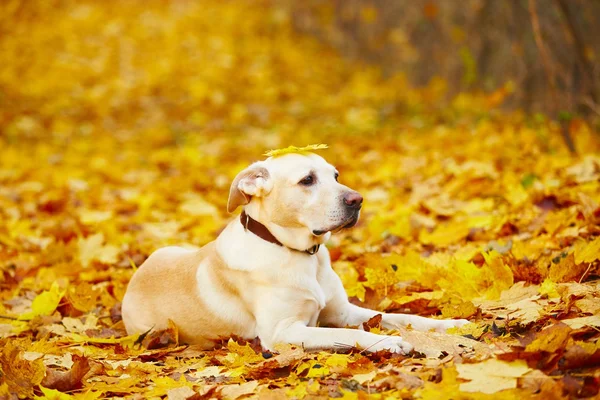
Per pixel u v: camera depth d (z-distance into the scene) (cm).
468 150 1015
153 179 1163
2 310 618
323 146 519
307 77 1812
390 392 396
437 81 1492
